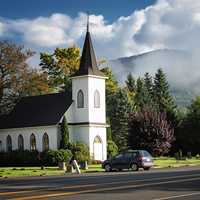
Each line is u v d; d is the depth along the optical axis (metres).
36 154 68.31
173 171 42.53
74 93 72.19
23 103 80.50
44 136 71.69
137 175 37.25
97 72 72.25
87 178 35.25
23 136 75.12
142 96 122.69
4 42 82.94
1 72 83.12
